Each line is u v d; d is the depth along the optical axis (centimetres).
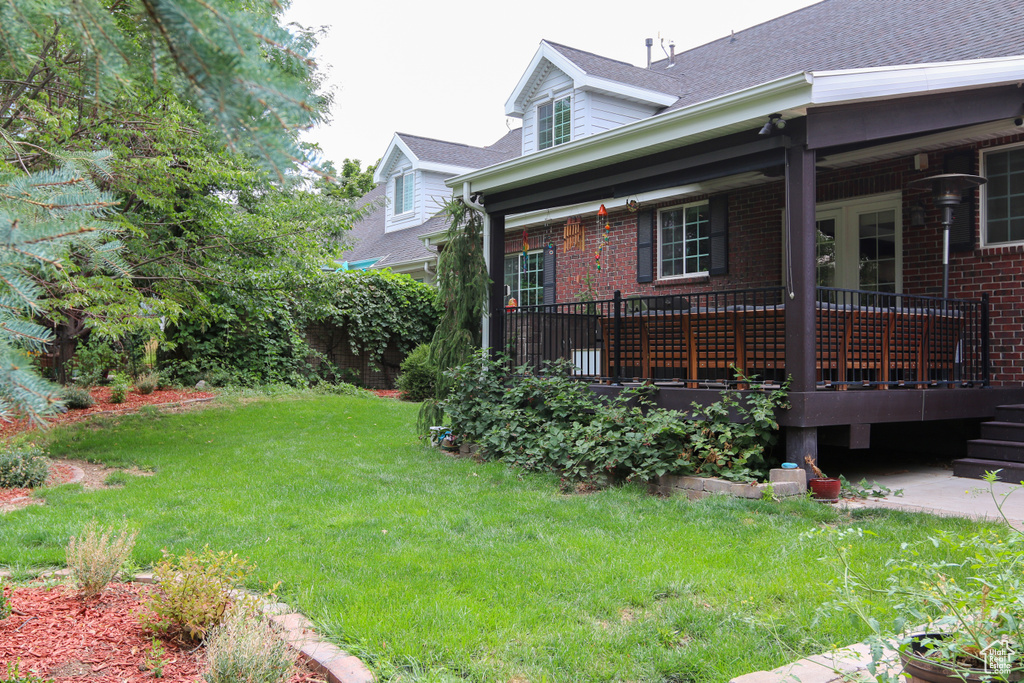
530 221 1422
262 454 834
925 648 218
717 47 1459
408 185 2181
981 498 587
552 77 1405
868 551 416
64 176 180
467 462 796
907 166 875
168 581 312
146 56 153
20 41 174
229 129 134
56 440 882
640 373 826
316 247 1194
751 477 595
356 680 264
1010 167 800
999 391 759
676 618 323
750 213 1049
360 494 626
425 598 347
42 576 392
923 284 859
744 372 675
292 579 375
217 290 1109
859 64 891
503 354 873
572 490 653
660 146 711
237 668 251
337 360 1688
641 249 1227
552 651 291
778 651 285
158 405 1154
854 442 634
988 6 899
